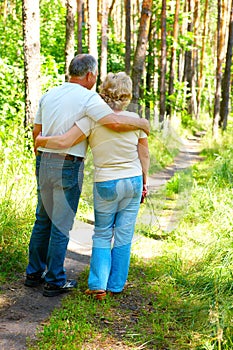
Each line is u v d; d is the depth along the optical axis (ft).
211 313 12.01
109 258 13.98
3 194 19.08
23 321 12.42
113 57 64.80
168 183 16.71
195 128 73.00
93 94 13.03
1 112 34.37
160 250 18.20
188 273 15.71
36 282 14.46
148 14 39.34
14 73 39.45
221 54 59.21
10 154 23.93
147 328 12.35
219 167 31.60
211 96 117.70
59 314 12.59
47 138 12.80
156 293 14.52
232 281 14.43
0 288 14.23
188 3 79.77
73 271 15.98
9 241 16.92
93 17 44.39
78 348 11.13
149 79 65.05
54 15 57.06
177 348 11.37
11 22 55.72
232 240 17.93
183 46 66.85
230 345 11.21
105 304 13.44
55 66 42.47
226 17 82.07
